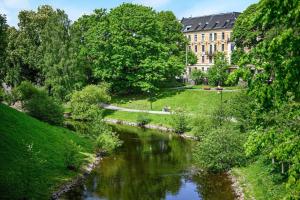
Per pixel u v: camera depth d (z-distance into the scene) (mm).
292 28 9695
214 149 37250
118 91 83500
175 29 93125
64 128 52156
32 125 43688
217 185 33250
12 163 30750
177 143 51719
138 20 79500
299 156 9711
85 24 92438
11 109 46250
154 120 66500
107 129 49375
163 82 88688
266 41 10680
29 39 77188
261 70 11617
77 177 34812
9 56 73938
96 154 43969
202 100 72812
